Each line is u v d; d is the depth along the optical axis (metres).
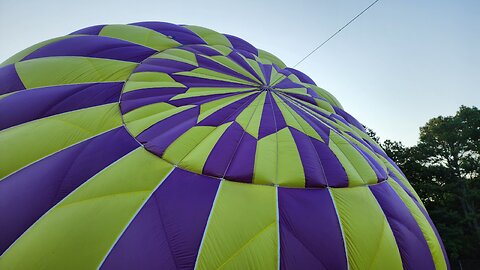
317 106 9.97
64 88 7.51
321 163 6.62
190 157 5.89
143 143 6.19
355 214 5.88
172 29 11.36
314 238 5.16
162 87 7.80
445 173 30.09
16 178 5.61
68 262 4.39
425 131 34.94
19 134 6.29
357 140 8.95
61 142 6.22
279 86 9.65
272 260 4.70
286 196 5.62
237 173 5.70
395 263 5.71
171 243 4.54
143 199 5.10
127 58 8.88
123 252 4.44
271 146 6.49
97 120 6.73
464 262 25.44
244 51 11.66
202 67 9.04
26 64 8.14
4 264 4.57
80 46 8.84
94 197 5.11
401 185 8.41
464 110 31.67
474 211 27.75
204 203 5.08
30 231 4.87
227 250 4.57
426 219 7.69
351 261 5.22
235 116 7.18
